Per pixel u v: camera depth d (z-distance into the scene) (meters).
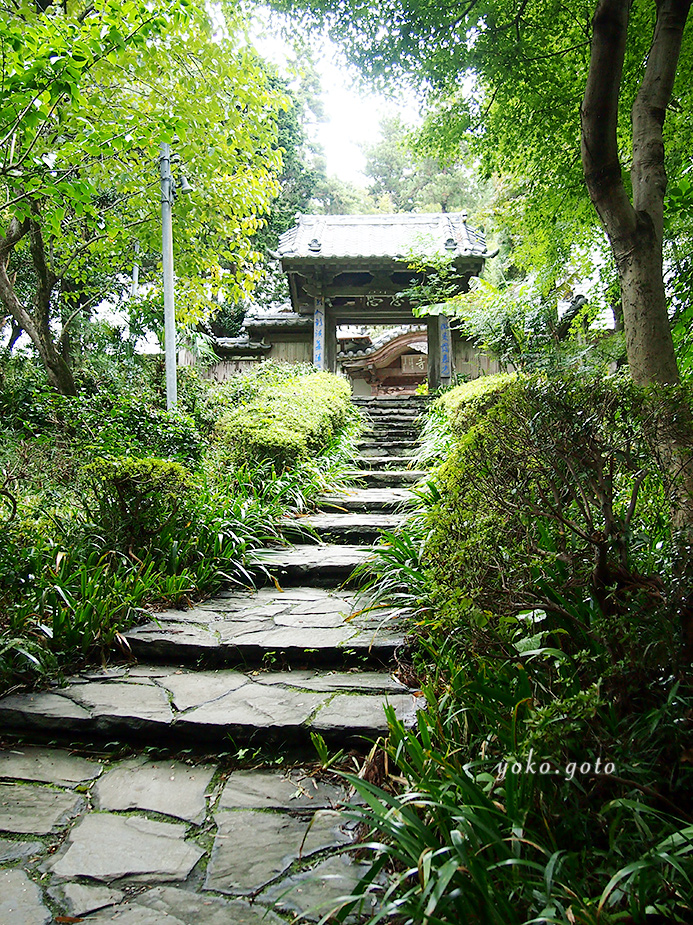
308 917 1.51
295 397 6.91
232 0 3.16
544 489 1.88
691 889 1.29
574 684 1.69
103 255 7.63
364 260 9.91
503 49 2.87
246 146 6.51
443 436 5.89
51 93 3.61
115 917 1.51
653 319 2.18
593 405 1.73
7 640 2.65
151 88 6.01
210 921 1.50
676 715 1.62
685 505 1.81
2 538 3.06
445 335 10.38
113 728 2.35
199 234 7.57
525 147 3.41
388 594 3.22
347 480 5.89
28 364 8.66
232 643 2.88
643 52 3.06
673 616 1.61
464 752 1.80
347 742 2.22
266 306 14.22
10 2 5.04
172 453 5.23
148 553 3.58
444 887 1.23
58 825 1.88
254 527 4.26
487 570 1.81
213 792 2.06
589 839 1.51
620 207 2.21
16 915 1.51
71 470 4.72
